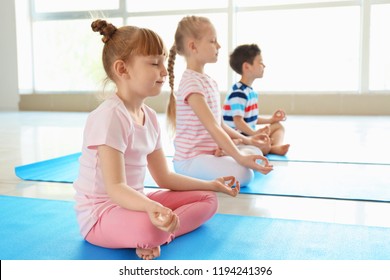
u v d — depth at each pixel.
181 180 1.62
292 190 2.19
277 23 7.78
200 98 2.15
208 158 2.22
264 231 1.57
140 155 1.45
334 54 7.60
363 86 7.42
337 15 7.52
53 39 9.04
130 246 1.33
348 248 1.40
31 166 2.84
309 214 1.81
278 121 3.41
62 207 1.89
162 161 1.61
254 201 2.01
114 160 1.32
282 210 1.86
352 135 4.47
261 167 2.00
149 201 1.24
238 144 2.62
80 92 8.89
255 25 7.90
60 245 1.45
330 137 4.34
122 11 8.49
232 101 2.94
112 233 1.34
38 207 1.89
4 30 8.84
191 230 1.56
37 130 5.17
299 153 3.34
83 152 1.43
